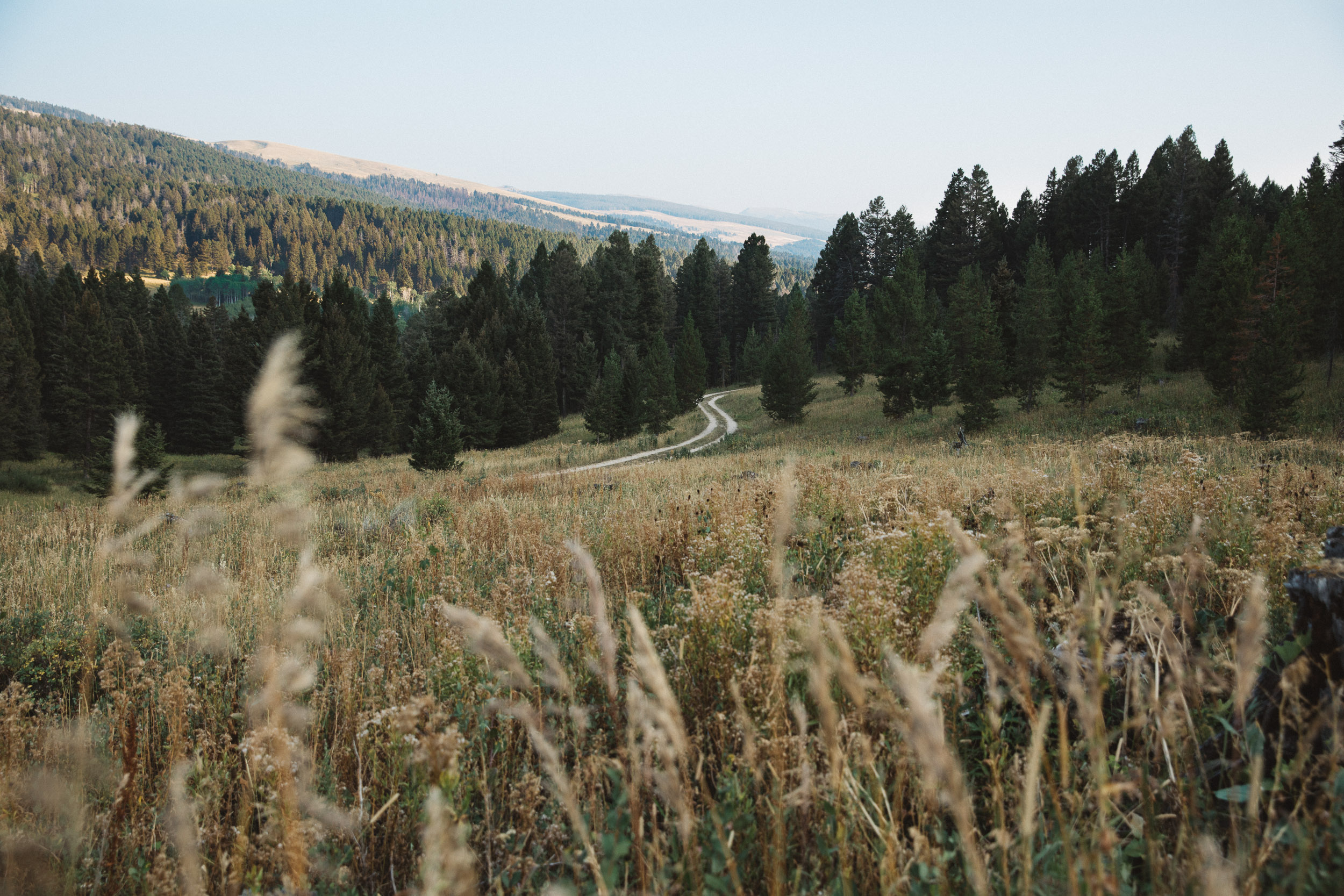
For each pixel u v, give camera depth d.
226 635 3.14
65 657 4.35
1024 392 40.06
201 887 1.92
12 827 2.14
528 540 6.04
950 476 6.61
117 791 2.30
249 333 59.28
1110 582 1.53
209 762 2.78
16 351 55.53
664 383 52.12
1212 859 1.27
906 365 40.12
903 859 1.80
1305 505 4.82
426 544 6.25
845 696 2.29
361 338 60.09
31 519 11.73
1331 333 32.22
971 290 51.81
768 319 96.50
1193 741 1.91
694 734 2.59
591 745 2.46
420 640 3.98
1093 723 1.41
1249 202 74.12
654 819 1.71
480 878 2.16
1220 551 3.81
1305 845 1.35
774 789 1.90
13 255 89.00
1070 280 50.97
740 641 2.91
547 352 63.31
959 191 84.19
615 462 35.09
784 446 33.56
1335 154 51.06
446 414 30.23
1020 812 1.82
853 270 91.88
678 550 5.31
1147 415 28.66
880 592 2.89
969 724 2.41
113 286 85.44
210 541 5.30
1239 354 28.53
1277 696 2.10
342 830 2.32
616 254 92.81
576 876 1.96
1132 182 75.56
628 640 3.11
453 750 1.93
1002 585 1.50
